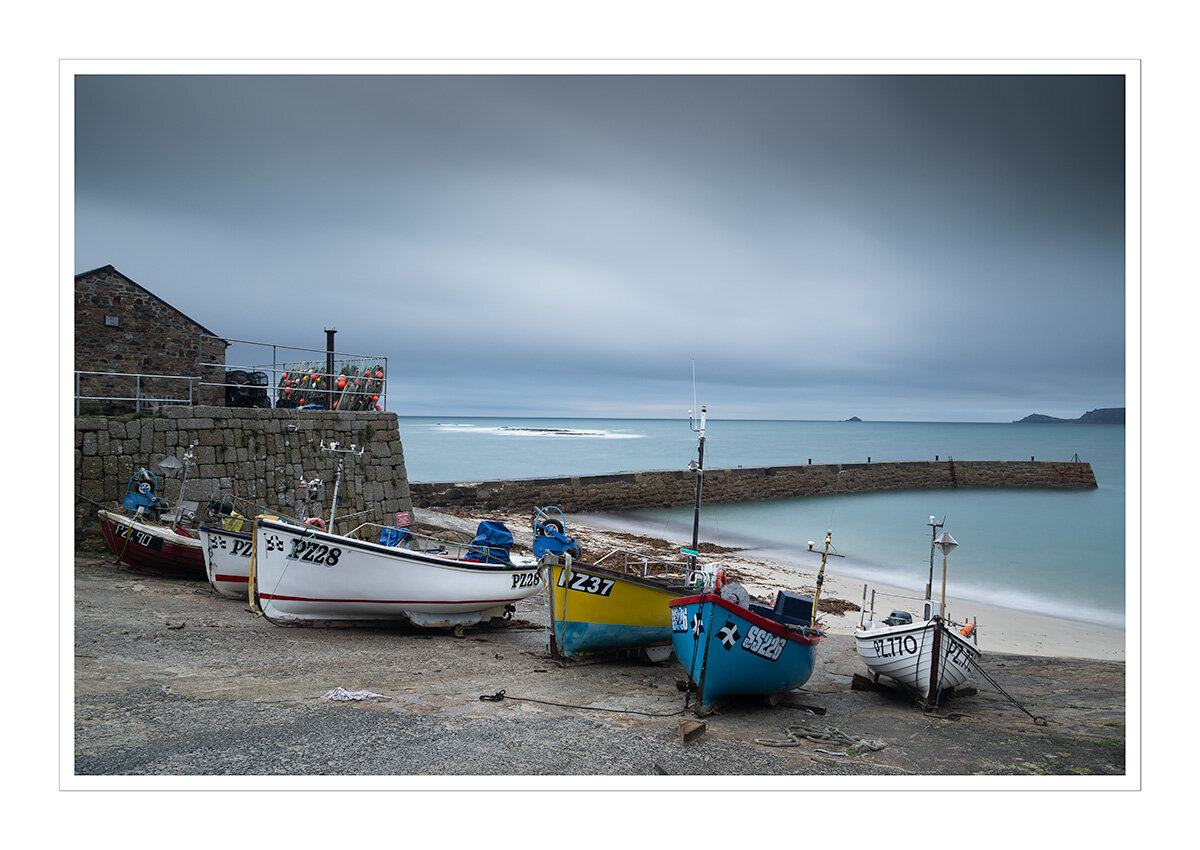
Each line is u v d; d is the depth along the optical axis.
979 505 40.28
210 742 5.45
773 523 32.41
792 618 7.96
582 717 6.80
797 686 8.12
